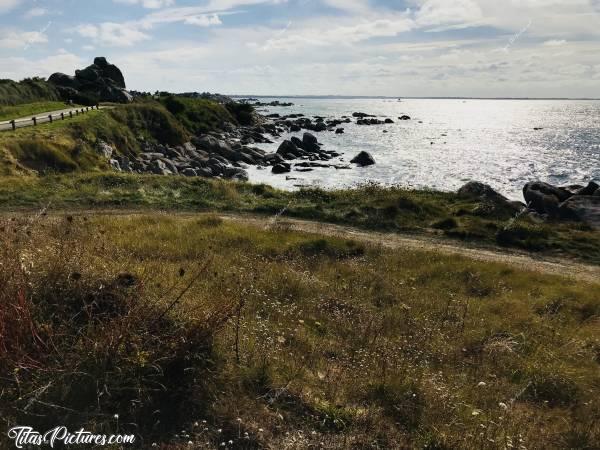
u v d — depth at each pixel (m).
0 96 57.38
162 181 24.73
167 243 13.42
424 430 4.96
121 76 96.31
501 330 9.59
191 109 73.38
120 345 4.92
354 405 5.30
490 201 23.70
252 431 4.43
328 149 67.50
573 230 20.22
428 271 13.88
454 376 6.95
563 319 10.69
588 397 6.90
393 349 7.51
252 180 43.41
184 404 4.66
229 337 5.98
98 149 36.72
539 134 102.19
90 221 15.57
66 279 5.91
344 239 16.61
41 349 4.74
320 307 9.76
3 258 5.98
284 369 5.81
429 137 89.50
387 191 24.42
